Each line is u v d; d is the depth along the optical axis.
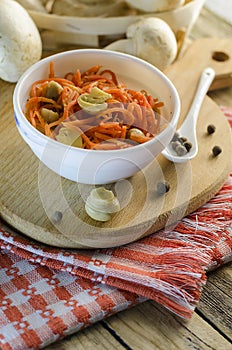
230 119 0.64
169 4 0.65
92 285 0.50
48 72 0.58
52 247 0.52
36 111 0.54
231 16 0.79
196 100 0.62
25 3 0.65
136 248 0.52
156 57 0.63
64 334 0.47
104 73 0.60
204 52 0.68
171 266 0.50
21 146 0.57
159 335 0.48
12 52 0.61
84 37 0.66
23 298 0.49
